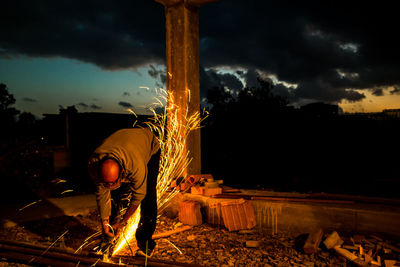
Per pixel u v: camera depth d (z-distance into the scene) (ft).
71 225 17.40
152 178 11.56
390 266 11.87
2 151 30.32
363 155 41.19
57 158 39.37
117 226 10.47
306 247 13.48
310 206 15.65
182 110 19.52
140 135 10.79
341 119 44.83
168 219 18.65
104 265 10.41
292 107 47.67
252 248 14.30
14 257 11.36
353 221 14.73
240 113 46.52
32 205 20.75
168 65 20.08
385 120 43.37
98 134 40.42
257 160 41.22
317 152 42.98
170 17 19.95
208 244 14.84
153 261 11.09
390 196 23.12
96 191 10.03
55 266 10.75
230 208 16.57
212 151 45.03
